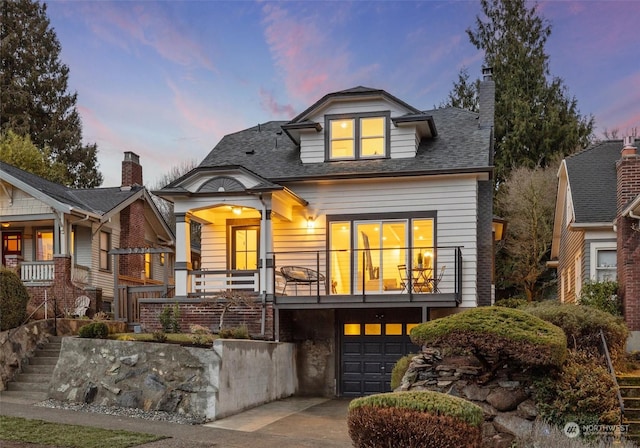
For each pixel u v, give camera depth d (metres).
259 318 16.14
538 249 29.64
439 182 17.17
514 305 17.12
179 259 17.11
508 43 37.06
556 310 12.57
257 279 16.91
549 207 29.64
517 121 33.56
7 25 42.28
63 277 19.55
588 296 15.79
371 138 18.34
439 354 11.70
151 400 11.90
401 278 16.53
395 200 17.42
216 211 18.39
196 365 11.92
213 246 18.83
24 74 42.31
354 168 17.84
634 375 12.03
